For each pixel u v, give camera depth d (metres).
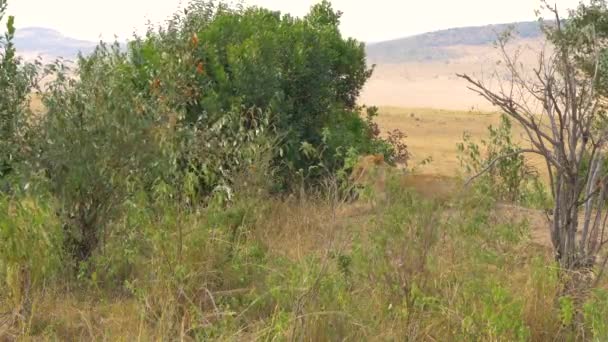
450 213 9.24
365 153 19.56
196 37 14.76
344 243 9.30
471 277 8.48
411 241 8.22
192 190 10.45
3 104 11.30
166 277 8.89
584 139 8.87
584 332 8.10
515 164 16.20
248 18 18.20
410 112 77.00
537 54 8.86
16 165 10.42
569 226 9.02
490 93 8.82
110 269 9.88
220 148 13.30
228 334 7.71
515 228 10.30
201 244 9.75
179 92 13.51
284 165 16.31
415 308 7.95
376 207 8.59
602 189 8.96
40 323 8.46
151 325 8.34
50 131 10.43
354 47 20.77
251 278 9.64
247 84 15.98
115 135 10.48
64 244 10.32
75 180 10.25
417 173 9.73
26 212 8.77
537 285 8.61
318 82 17.81
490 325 7.28
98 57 11.91
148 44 16.39
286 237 11.66
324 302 7.83
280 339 7.28
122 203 10.59
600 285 9.02
